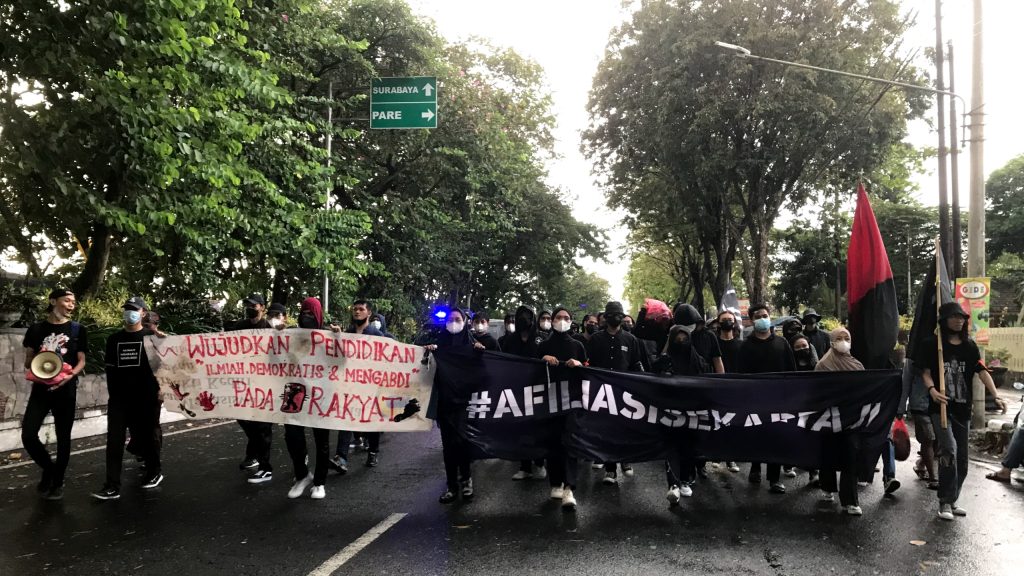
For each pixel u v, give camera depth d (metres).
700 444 5.97
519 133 28.72
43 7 7.39
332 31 14.70
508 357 6.07
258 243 12.50
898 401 5.79
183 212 10.05
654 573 4.25
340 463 7.30
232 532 5.05
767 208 23.16
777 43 19.75
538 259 33.81
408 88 15.00
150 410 6.27
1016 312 40.19
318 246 13.79
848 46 20.17
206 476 6.94
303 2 12.69
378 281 19.97
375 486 6.54
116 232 11.55
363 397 6.08
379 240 19.14
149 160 8.92
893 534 5.05
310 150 13.70
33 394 5.95
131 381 6.13
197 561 4.45
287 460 7.84
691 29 20.95
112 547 4.72
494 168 20.80
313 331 6.16
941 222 14.71
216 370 6.20
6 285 10.12
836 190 25.11
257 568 4.33
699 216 26.89
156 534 5.00
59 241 10.79
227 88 10.07
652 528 5.19
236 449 8.52
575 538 4.94
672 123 21.47
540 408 6.00
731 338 7.60
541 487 6.58
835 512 5.68
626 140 25.06
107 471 6.02
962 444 5.52
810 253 44.38
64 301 6.01
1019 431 6.77
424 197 20.56
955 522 5.37
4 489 6.31
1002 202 39.84
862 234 6.73
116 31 7.62
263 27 12.59
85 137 8.53
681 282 48.84
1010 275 42.09
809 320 8.34
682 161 22.47
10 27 7.43
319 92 16.92
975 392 10.27
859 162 21.53
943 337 5.61
